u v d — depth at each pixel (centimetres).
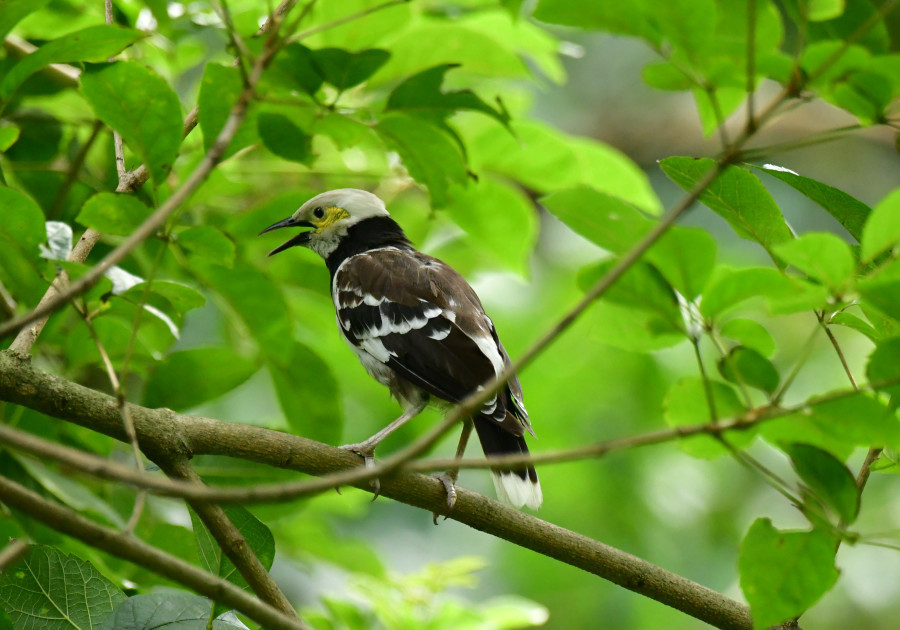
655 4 600
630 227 625
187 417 862
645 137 2264
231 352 966
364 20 1044
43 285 863
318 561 1170
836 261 580
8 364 794
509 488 1034
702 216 1945
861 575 1680
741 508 1688
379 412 1620
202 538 816
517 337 1681
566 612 1692
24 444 566
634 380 1680
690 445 692
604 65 2275
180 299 809
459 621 1040
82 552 930
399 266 1229
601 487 1662
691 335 654
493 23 1217
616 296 655
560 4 645
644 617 1683
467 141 1187
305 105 887
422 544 1725
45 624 763
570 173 1210
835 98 618
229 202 1247
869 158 2242
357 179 1308
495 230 1234
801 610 646
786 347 1738
